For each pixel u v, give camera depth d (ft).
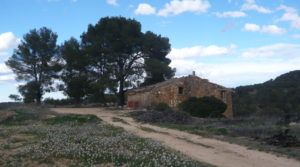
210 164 42.73
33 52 191.42
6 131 65.98
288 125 82.53
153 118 100.53
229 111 159.43
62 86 192.85
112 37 179.11
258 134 68.49
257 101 194.59
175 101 152.35
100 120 96.89
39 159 39.96
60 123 88.53
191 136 69.82
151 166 37.73
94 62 179.83
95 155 42.14
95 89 176.55
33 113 107.04
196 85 156.97
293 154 50.21
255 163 44.52
